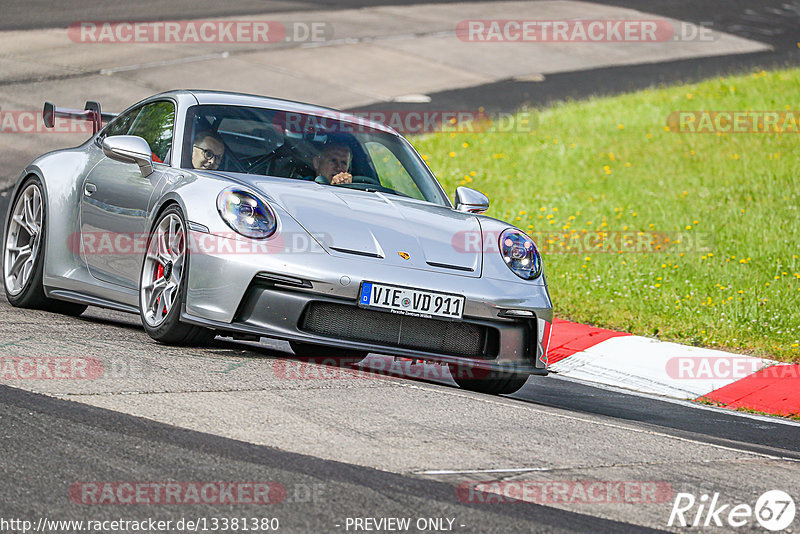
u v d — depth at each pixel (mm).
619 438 16281
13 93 59469
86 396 14984
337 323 18156
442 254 19344
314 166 21672
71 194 22984
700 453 15992
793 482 14773
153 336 19281
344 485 12188
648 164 51156
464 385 21250
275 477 12250
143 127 22906
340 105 63656
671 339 29703
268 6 91812
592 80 73750
